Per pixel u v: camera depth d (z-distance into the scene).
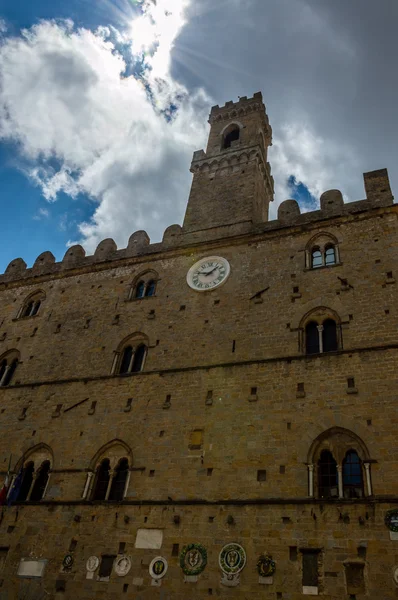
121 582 24.00
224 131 49.59
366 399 25.20
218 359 30.44
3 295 43.97
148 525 25.27
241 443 26.30
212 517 24.30
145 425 29.30
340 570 20.98
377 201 33.69
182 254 38.00
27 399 34.22
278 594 21.20
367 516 21.83
